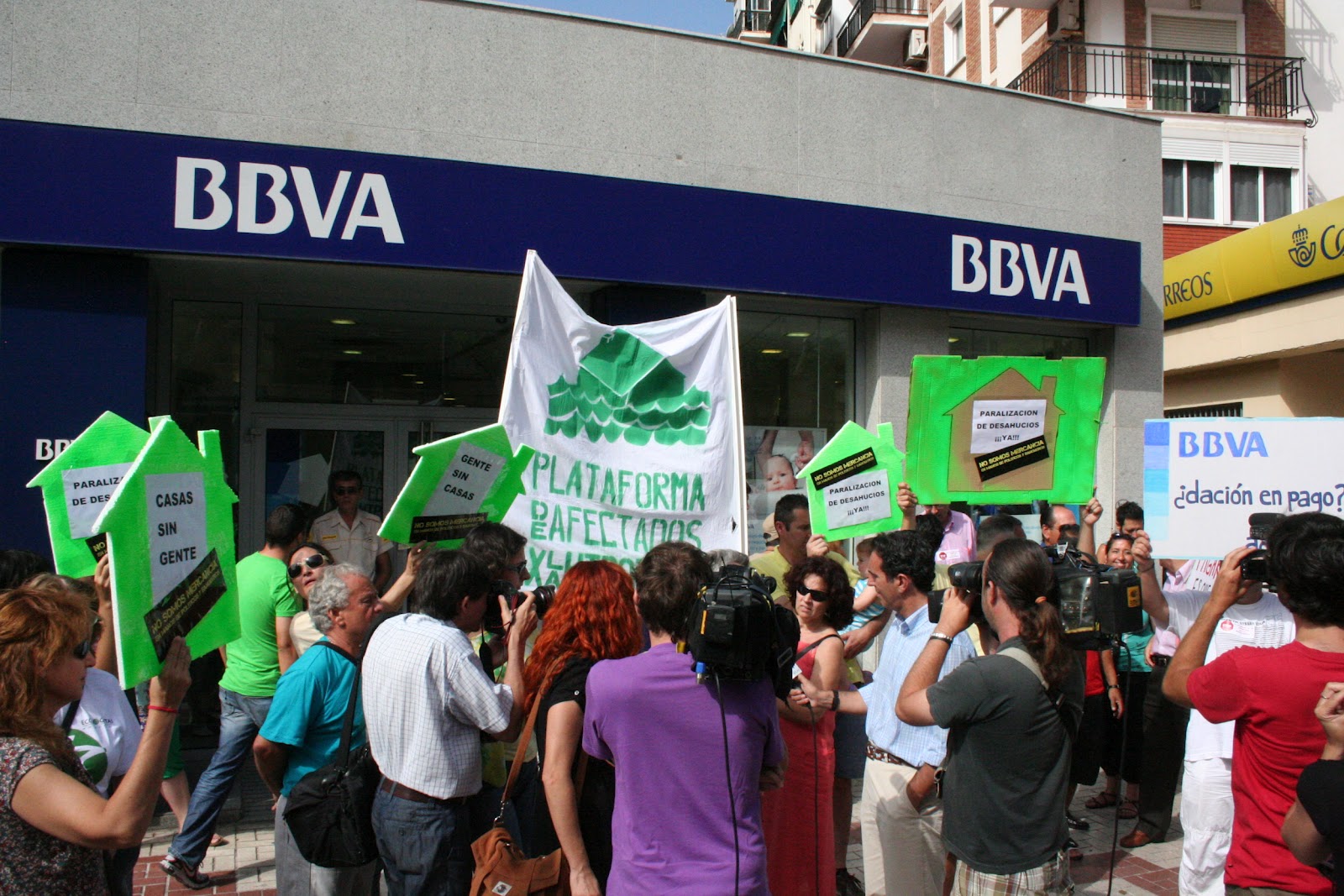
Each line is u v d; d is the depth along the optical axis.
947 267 7.56
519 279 6.57
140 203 5.54
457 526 3.84
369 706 3.13
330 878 3.24
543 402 4.44
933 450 5.70
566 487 4.49
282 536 4.81
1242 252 12.80
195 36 5.86
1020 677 2.72
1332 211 11.29
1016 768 2.72
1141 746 5.57
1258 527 3.30
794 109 7.30
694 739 2.53
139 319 5.71
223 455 6.80
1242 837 2.61
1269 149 16.91
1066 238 8.01
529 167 6.52
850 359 7.96
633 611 3.07
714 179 7.04
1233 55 17.20
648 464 4.72
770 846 3.50
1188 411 15.30
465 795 3.12
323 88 6.10
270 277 6.46
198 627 2.42
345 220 5.89
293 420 6.95
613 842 2.59
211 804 4.59
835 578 3.72
